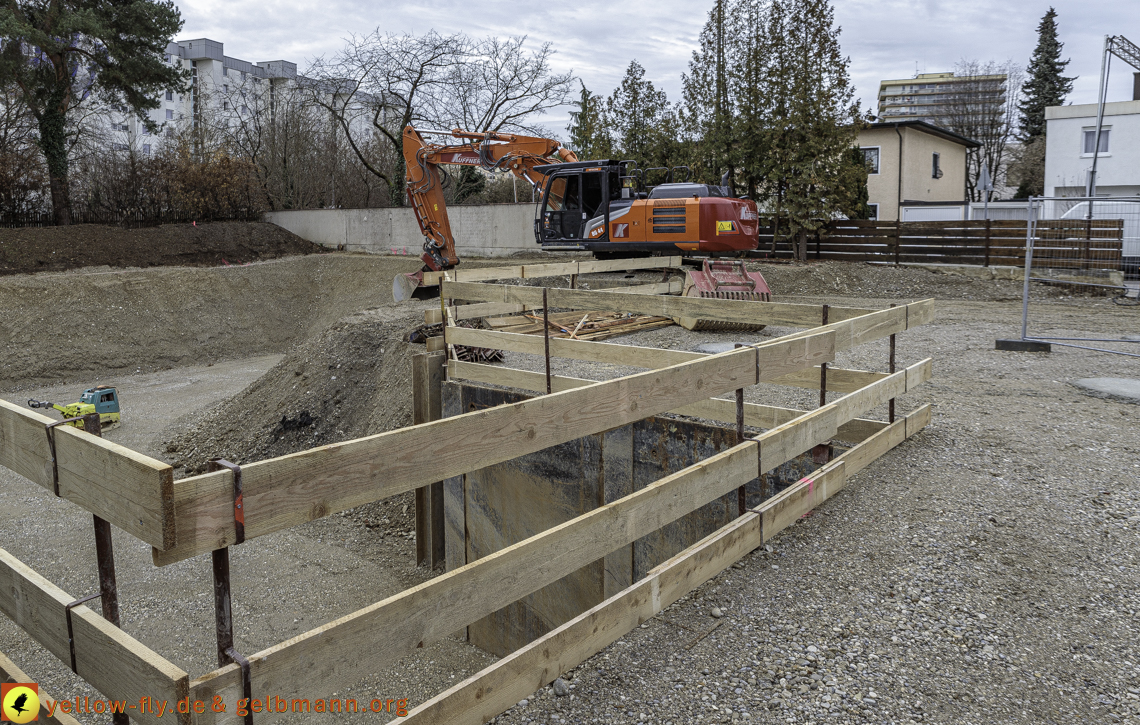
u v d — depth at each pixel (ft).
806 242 71.92
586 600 24.54
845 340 16.55
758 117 70.28
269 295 81.41
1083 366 29.81
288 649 6.64
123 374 65.46
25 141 94.53
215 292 77.25
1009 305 50.88
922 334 38.75
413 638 7.66
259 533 6.51
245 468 6.32
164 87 90.99
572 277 40.45
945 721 9.21
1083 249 53.62
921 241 67.31
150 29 86.48
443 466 8.05
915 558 13.38
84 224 89.40
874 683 9.90
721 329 39.70
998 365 30.22
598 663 10.23
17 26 75.05
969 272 64.08
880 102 283.38
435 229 54.60
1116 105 93.20
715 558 12.28
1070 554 13.56
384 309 49.14
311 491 6.85
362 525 32.27
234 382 61.57
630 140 80.84
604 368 31.17
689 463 22.40
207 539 6.12
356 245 97.45
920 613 11.61
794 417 19.86
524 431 8.99
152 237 86.84
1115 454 18.89
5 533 30.40
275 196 114.11
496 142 53.83
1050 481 17.04
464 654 22.94
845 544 13.94
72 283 69.15
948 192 101.45
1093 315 44.96
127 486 6.11
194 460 40.78
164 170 99.40
